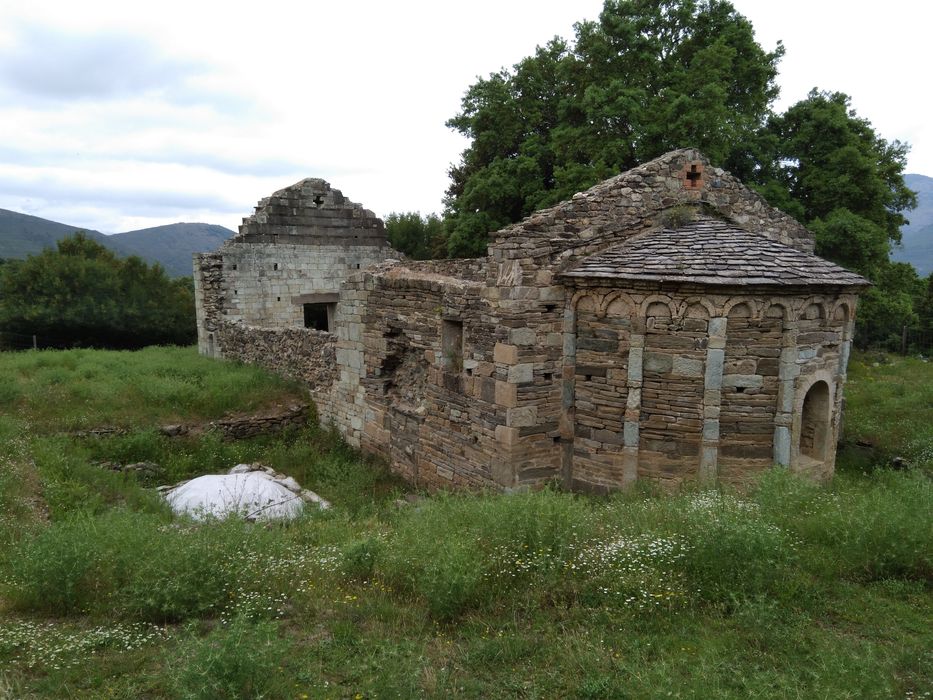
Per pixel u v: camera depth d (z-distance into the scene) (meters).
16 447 9.59
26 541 6.03
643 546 5.66
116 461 10.84
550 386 9.50
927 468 9.84
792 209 19.14
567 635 4.71
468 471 10.22
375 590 5.52
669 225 9.83
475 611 5.14
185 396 13.23
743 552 5.32
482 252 24.05
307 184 19.31
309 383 14.66
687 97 17.31
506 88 22.98
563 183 19.50
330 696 3.99
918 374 18.31
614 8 20.08
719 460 8.55
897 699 3.92
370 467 12.28
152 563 5.39
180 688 3.67
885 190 19.92
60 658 4.23
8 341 25.84
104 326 26.69
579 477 9.51
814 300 8.54
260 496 9.62
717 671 4.21
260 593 5.35
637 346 8.67
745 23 20.34
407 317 11.52
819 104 20.33
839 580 5.36
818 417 9.40
